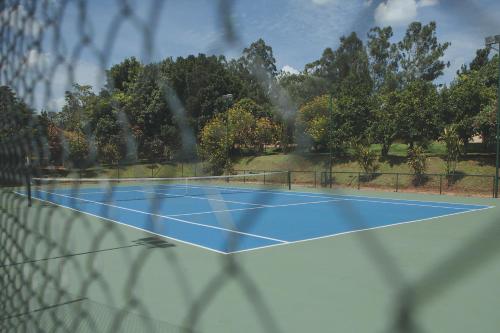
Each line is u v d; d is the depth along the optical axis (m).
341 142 26.83
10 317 4.44
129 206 18.50
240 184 27.97
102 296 5.60
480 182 22.20
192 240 10.53
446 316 5.25
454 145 22.73
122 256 8.26
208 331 4.83
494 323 5.04
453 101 22.05
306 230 12.31
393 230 12.20
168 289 6.29
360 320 5.23
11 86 2.80
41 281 5.30
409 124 24.06
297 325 5.10
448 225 13.12
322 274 7.39
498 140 19.95
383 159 26.89
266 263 8.23
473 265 1.76
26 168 3.05
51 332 4.12
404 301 1.71
